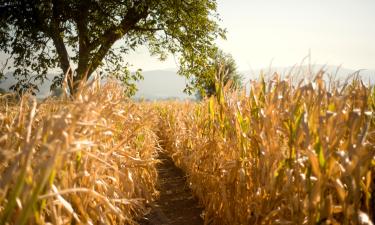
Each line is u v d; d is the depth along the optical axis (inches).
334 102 96.8
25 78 523.8
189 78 641.0
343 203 82.2
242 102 145.7
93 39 586.6
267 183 106.5
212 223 154.0
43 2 502.3
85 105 87.0
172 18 644.7
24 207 60.5
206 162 177.8
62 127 76.0
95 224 101.7
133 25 645.3
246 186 127.9
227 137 155.0
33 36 510.9
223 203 144.9
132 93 577.9
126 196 139.3
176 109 369.4
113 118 138.1
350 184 81.3
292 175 98.8
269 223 108.0
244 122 138.7
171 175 261.6
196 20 641.0
